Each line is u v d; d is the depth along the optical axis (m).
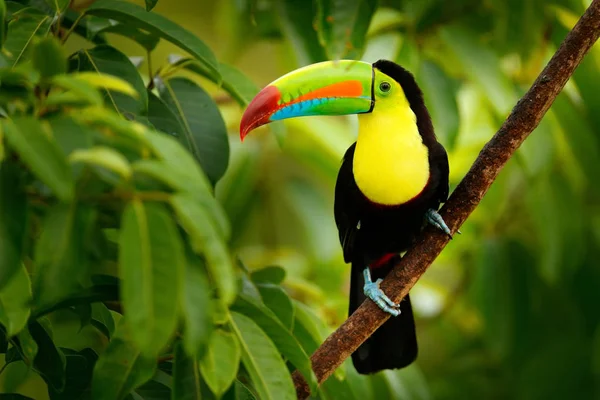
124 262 4.59
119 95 6.95
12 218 4.74
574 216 11.60
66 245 4.74
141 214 4.66
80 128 4.76
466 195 7.48
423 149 8.34
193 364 5.91
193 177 4.79
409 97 8.35
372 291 7.51
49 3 7.10
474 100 12.20
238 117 12.15
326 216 12.48
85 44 13.70
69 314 8.60
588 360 12.12
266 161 13.03
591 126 10.75
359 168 8.43
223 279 4.58
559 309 12.48
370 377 9.77
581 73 10.30
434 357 13.35
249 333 5.93
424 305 12.85
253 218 13.06
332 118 12.03
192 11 15.55
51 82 5.03
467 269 12.86
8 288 5.46
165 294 4.62
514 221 12.66
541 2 10.38
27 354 6.00
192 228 4.73
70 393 6.64
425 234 7.58
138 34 7.88
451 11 10.84
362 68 8.28
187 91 7.96
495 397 12.59
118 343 5.80
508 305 12.02
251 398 6.47
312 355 7.35
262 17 11.14
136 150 5.12
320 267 12.19
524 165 10.93
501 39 10.74
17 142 4.43
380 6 10.73
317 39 9.61
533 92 7.14
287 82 8.05
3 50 6.55
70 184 4.43
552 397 12.17
